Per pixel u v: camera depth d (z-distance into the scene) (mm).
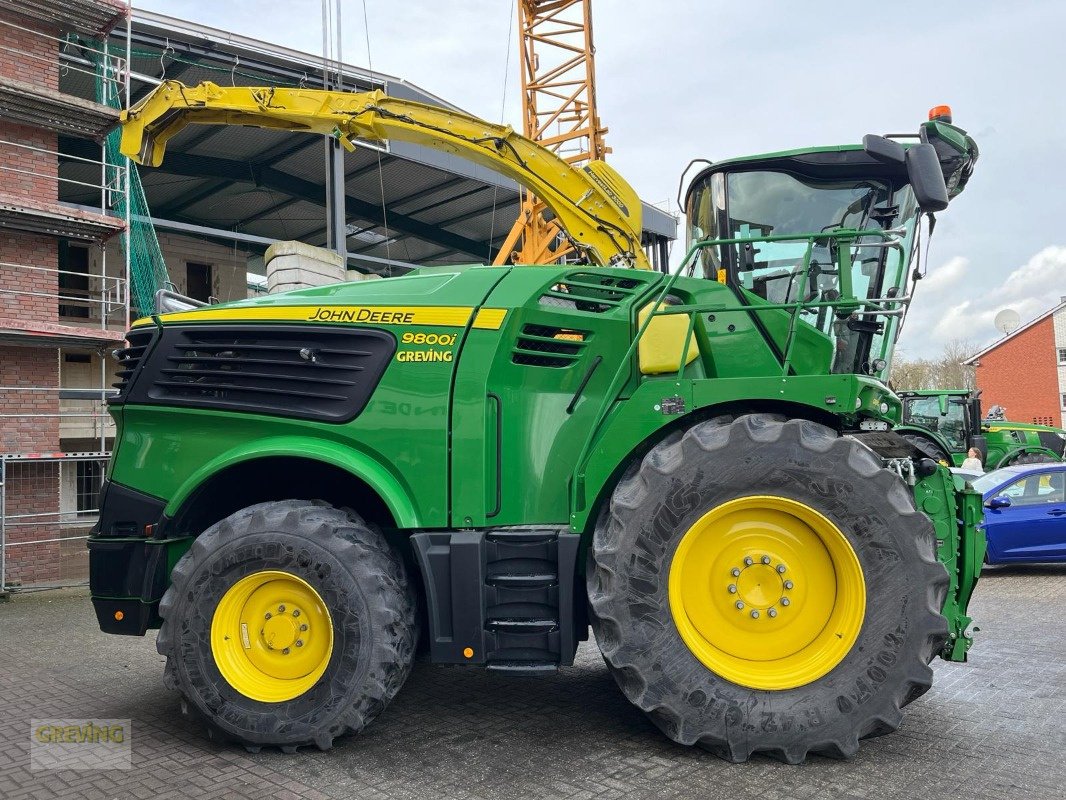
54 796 3436
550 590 3770
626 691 3646
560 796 3281
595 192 6059
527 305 4055
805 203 4531
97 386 18281
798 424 3650
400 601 3871
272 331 4207
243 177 18828
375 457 4016
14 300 11062
